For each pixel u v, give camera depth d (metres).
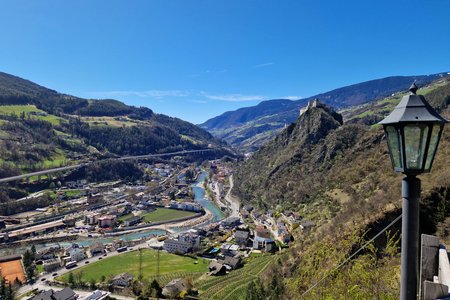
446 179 39.16
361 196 67.62
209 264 93.44
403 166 5.18
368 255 13.78
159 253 104.25
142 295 68.75
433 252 8.30
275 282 50.16
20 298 73.75
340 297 12.89
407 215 5.27
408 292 5.18
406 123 5.04
